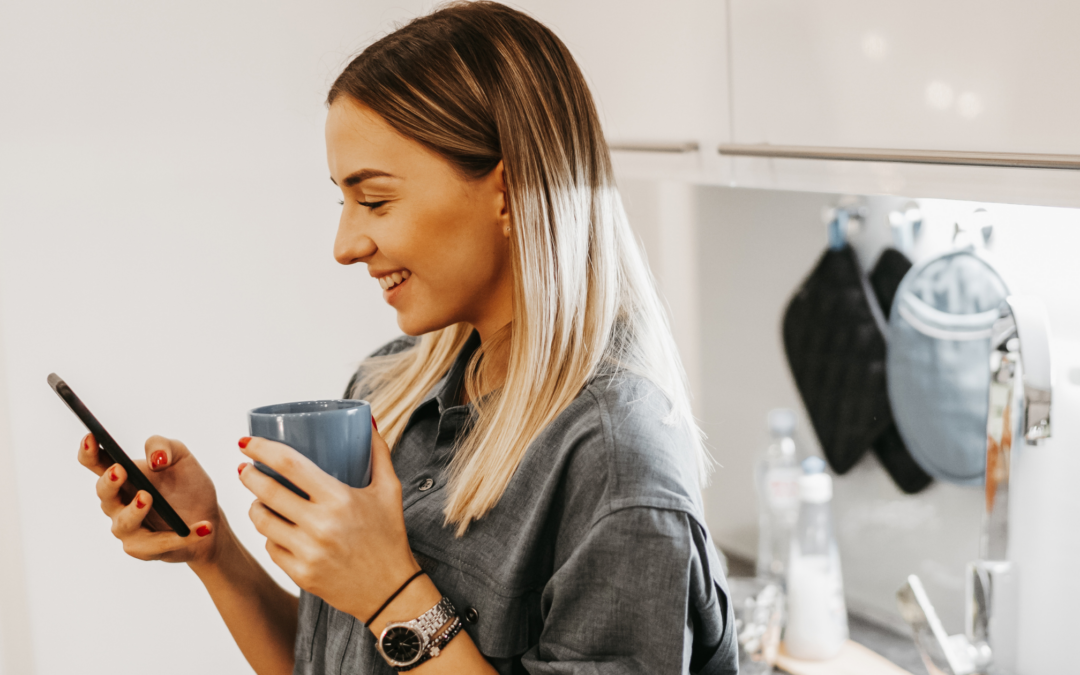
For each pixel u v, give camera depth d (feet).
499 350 2.47
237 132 5.14
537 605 2.23
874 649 4.18
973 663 3.45
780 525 4.42
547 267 2.24
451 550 2.30
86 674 4.87
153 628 5.03
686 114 4.12
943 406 3.60
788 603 4.38
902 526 3.95
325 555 1.95
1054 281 3.09
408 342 3.31
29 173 4.57
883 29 3.22
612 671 1.97
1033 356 3.12
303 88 5.32
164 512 2.36
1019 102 2.83
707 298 4.45
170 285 5.01
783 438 4.33
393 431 2.80
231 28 5.06
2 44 4.45
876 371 3.84
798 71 3.55
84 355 4.79
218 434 5.24
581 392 2.25
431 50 2.20
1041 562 3.22
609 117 4.62
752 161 3.85
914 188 3.23
